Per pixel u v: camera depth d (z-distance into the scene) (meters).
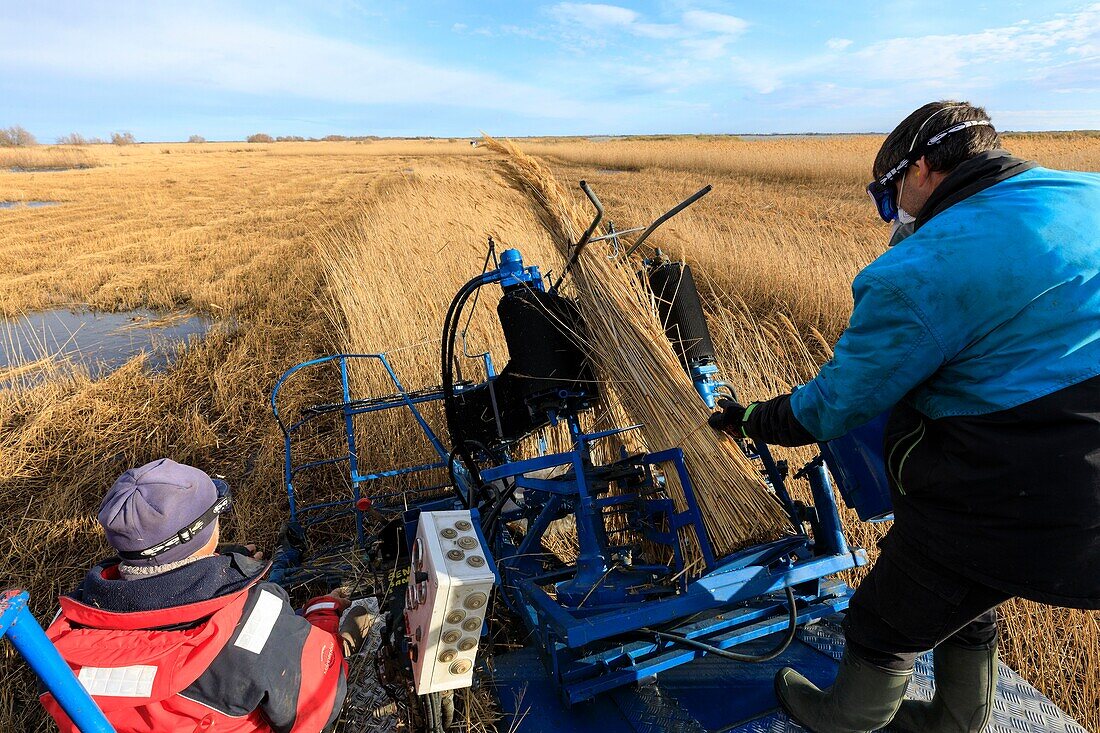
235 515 4.33
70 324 9.56
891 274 1.48
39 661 1.20
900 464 1.65
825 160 23.20
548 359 2.59
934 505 1.58
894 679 1.83
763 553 2.27
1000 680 2.31
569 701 2.14
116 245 15.13
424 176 21.14
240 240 14.79
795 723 2.13
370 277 7.28
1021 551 1.45
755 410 2.02
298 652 1.67
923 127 1.65
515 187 2.98
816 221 11.17
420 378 5.26
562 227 2.76
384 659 2.23
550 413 2.77
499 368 5.45
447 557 1.76
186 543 1.54
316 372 6.70
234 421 5.73
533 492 3.40
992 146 1.62
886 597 1.74
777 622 2.39
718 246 8.88
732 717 2.17
